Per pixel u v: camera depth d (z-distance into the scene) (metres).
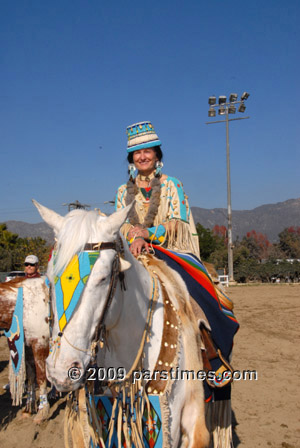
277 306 12.97
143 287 2.31
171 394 2.23
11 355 4.67
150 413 2.19
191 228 3.18
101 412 2.28
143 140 3.12
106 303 1.87
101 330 1.88
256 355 7.12
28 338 4.62
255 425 4.37
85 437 2.13
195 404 2.33
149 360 2.27
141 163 3.17
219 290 3.12
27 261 5.52
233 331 2.83
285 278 26.75
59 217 2.04
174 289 2.54
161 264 2.66
